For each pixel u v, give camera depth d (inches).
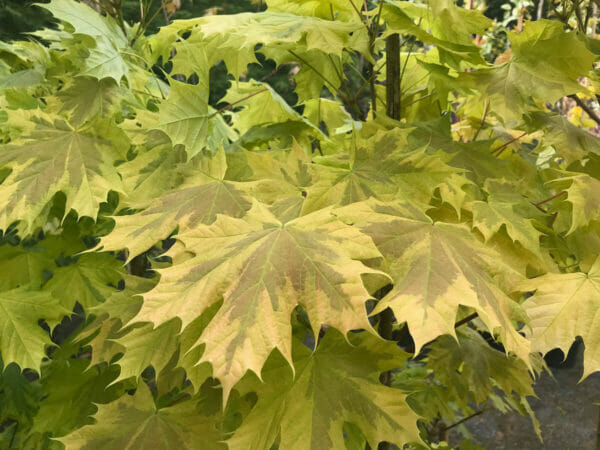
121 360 12.9
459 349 22.3
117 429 14.2
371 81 19.5
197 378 12.1
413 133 17.0
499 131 23.0
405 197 13.6
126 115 20.6
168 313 9.9
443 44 15.9
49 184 15.1
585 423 56.4
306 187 14.2
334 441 12.2
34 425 20.5
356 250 10.8
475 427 55.9
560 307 12.0
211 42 19.1
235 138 26.1
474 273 11.5
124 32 21.5
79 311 56.8
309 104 25.2
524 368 21.8
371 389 12.7
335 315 9.8
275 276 10.3
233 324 9.7
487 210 14.1
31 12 75.9
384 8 16.4
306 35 16.4
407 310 10.2
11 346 17.8
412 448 25.0
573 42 14.8
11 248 20.6
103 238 12.8
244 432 12.2
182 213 13.5
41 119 15.9
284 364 12.8
